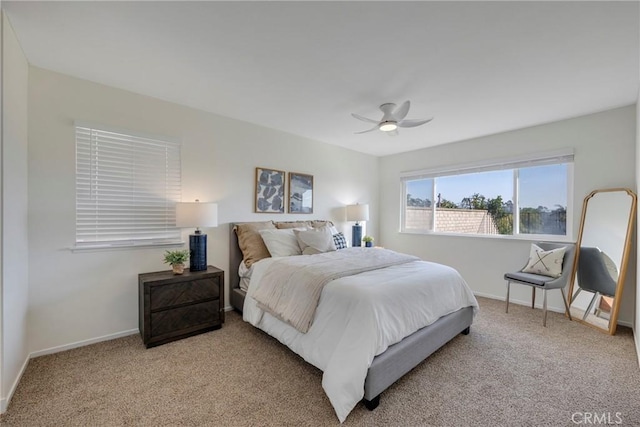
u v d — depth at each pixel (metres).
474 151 4.09
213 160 3.20
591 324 2.86
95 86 2.45
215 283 2.74
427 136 4.00
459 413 1.62
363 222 5.07
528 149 3.55
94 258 2.45
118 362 2.12
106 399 1.70
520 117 3.21
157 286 2.40
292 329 2.14
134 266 2.65
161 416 1.57
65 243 2.30
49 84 2.24
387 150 4.91
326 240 3.28
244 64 2.15
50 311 2.24
